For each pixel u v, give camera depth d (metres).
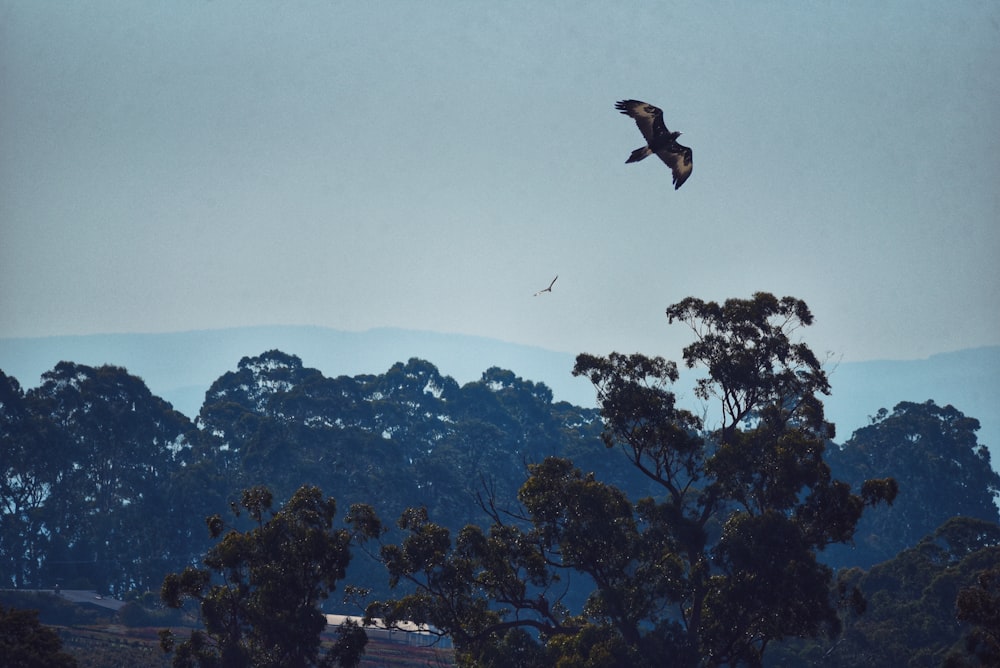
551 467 66.00
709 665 63.47
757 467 64.06
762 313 65.94
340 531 62.44
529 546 66.00
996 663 62.28
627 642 63.31
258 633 60.19
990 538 135.88
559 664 59.84
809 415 67.00
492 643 63.94
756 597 60.78
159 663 113.75
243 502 63.72
